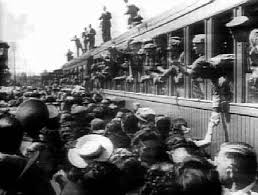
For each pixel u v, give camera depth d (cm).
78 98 1192
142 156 385
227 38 790
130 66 1480
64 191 300
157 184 288
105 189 296
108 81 2098
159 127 617
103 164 306
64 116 711
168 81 1098
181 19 958
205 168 276
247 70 679
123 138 533
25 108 425
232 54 721
